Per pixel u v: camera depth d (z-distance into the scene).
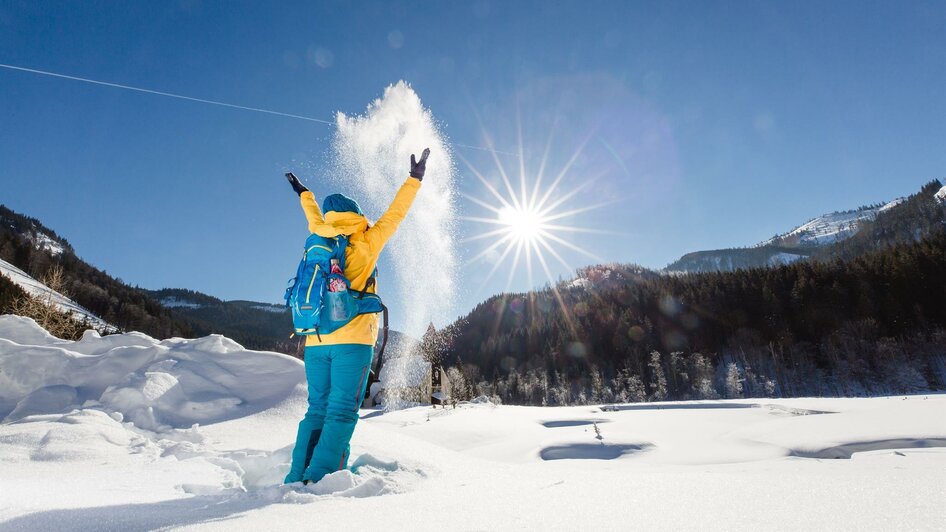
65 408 3.61
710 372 67.06
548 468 2.66
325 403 2.29
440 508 1.35
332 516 1.27
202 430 3.36
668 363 70.44
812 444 7.91
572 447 8.51
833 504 1.25
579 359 82.75
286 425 3.50
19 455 2.41
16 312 20.36
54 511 1.26
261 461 2.59
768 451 8.24
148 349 4.36
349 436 2.15
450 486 1.88
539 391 75.00
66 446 2.57
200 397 3.84
